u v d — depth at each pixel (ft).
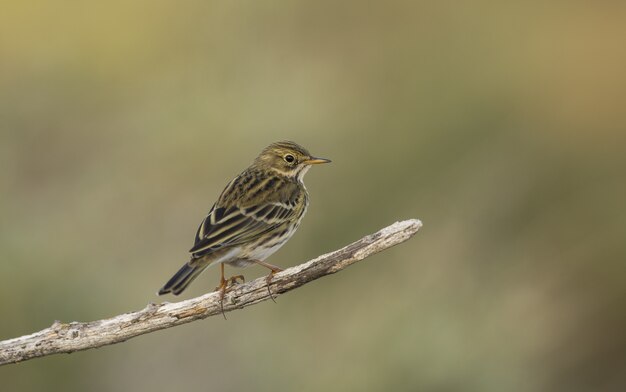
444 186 54.90
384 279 52.65
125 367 51.44
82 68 63.00
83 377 49.62
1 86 61.98
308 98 60.49
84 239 55.88
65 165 60.39
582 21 60.54
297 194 35.83
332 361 50.83
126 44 63.77
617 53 59.26
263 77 62.23
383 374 49.47
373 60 62.28
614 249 53.36
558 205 55.21
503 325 51.55
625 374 51.67
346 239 53.26
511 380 49.47
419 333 50.52
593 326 52.34
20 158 60.34
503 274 53.11
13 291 49.96
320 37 64.13
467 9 62.08
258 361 51.52
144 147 60.03
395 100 58.49
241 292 28.02
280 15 64.54
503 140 56.54
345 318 51.98
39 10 63.62
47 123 61.46
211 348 52.37
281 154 36.60
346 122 57.98
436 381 49.24
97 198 57.98
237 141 58.95
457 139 56.18
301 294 52.47
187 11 64.69
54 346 27.43
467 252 53.52
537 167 55.83
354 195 54.54
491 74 59.16
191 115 60.39
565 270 53.57
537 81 58.59
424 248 53.52
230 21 64.85
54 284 51.21
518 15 61.72
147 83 62.95
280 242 34.86
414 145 55.88
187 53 63.77
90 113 62.08
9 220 55.42
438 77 59.41
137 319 27.78
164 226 56.80
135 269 55.11
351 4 64.18
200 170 58.59
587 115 57.88
